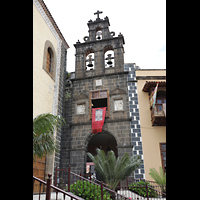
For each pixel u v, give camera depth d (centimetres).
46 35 1361
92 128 1568
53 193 868
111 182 1189
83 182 948
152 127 1536
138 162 1264
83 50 1902
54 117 741
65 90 1798
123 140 1515
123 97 1642
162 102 1551
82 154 1541
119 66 1755
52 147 719
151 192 1153
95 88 1728
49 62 1423
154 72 1725
